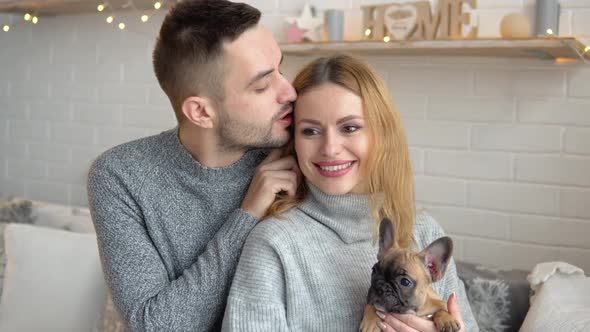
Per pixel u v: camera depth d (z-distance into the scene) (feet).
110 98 9.37
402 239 4.47
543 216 6.93
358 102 4.20
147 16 8.64
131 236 4.46
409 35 6.93
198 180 4.58
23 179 10.20
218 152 4.55
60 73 9.76
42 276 7.35
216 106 4.36
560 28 6.58
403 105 7.48
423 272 3.72
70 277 7.27
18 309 7.32
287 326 4.13
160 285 4.37
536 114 6.88
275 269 4.17
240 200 4.70
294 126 4.49
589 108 6.64
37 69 9.95
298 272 4.22
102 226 4.50
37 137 10.05
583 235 6.77
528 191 6.98
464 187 7.27
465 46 6.36
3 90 10.21
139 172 4.56
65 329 7.13
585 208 6.75
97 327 7.00
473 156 7.20
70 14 9.56
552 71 6.76
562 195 6.83
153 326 4.15
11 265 7.56
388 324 3.76
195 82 4.35
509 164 7.04
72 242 7.50
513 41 6.16
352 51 7.13
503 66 6.97
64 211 8.44
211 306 4.24
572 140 6.74
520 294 6.00
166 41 4.49
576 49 6.00
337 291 4.21
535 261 7.00
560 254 6.89
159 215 4.56
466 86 7.16
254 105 4.32
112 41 9.25
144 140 4.75
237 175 4.67
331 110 4.16
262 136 4.41
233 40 4.27
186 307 4.17
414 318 3.73
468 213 7.28
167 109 8.94
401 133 4.47
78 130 9.69
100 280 7.23
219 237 4.37
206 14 4.33
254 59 4.27
